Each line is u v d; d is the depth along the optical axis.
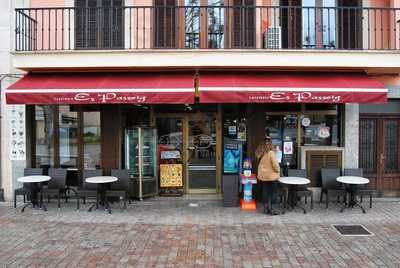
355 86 9.52
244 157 11.62
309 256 6.87
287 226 8.66
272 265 6.47
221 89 9.25
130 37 10.47
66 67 9.98
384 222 8.95
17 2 10.92
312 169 11.14
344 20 11.19
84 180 10.65
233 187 10.51
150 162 11.58
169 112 11.70
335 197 11.01
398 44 10.84
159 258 6.79
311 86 9.47
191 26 10.91
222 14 10.92
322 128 11.39
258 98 9.28
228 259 6.74
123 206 10.55
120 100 9.31
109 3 10.89
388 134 11.51
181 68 10.20
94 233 8.16
